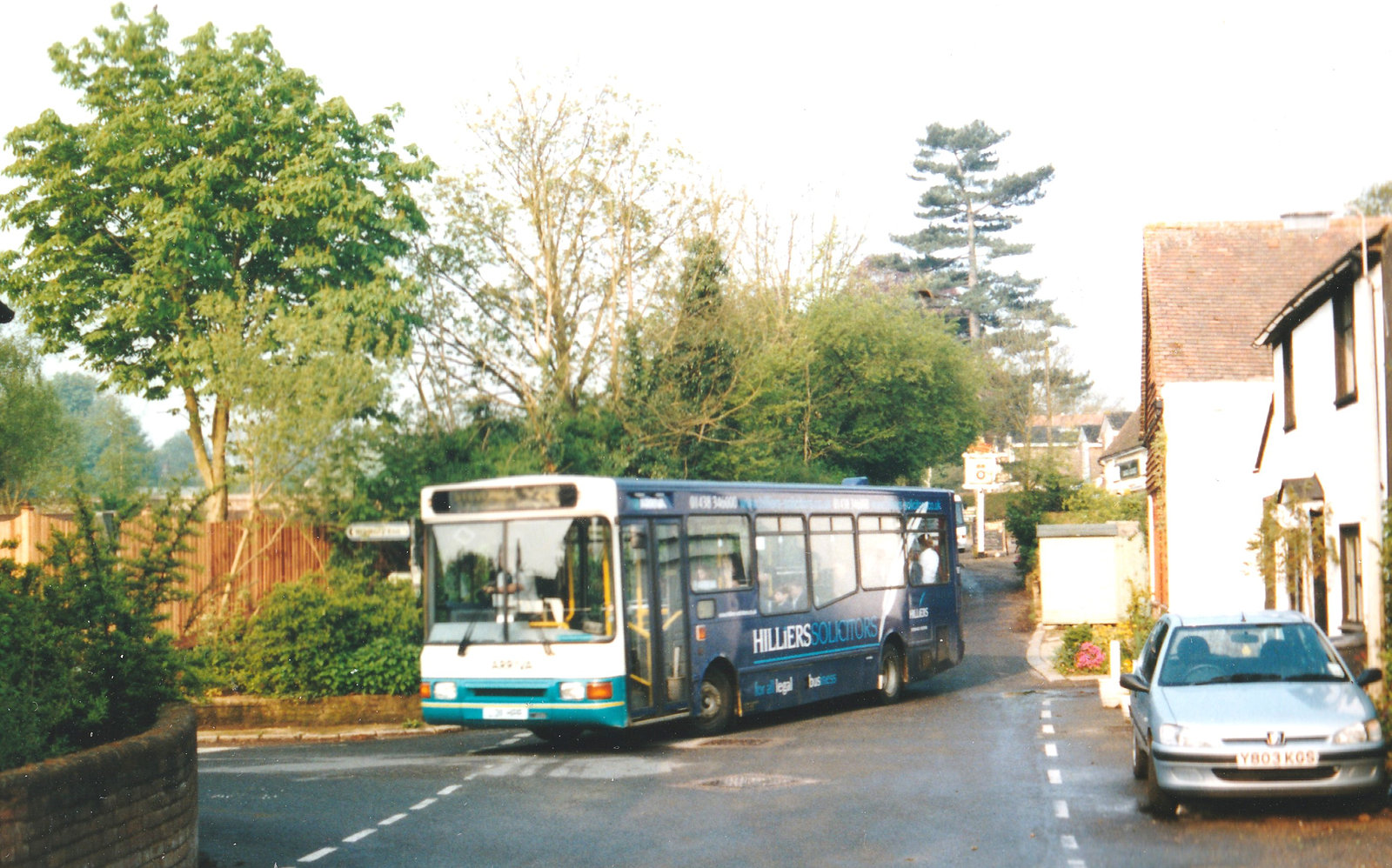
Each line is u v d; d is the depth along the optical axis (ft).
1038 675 92.32
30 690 29.71
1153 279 97.86
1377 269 51.16
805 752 54.13
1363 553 52.90
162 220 92.07
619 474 96.22
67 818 26.18
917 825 37.91
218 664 69.72
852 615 70.85
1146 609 82.64
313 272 99.09
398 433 83.66
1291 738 36.58
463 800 44.37
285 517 77.10
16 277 98.48
